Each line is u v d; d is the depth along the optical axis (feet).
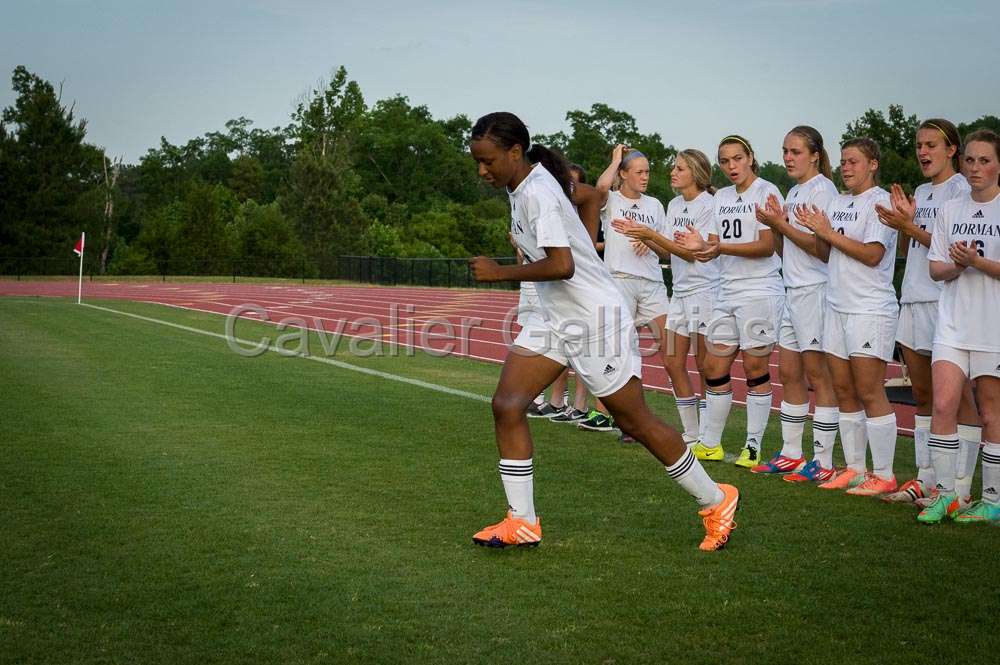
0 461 22.18
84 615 12.89
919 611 13.14
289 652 11.75
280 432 26.13
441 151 295.89
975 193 17.74
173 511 18.07
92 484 20.10
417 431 26.48
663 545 16.26
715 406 23.76
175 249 176.76
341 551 15.76
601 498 19.57
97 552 15.56
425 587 14.08
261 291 121.39
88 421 27.40
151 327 60.95
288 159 328.08
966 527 17.52
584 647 11.94
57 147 189.78
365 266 159.63
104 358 42.96
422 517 17.85
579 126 252.83
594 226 17.66
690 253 21.62
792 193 22.25
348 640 12.12
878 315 19.72
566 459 23.50
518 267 14.99
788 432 22.12
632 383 15.78
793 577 14.58
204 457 22.85
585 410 29.63
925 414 19.99
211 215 178.91
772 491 20.45
